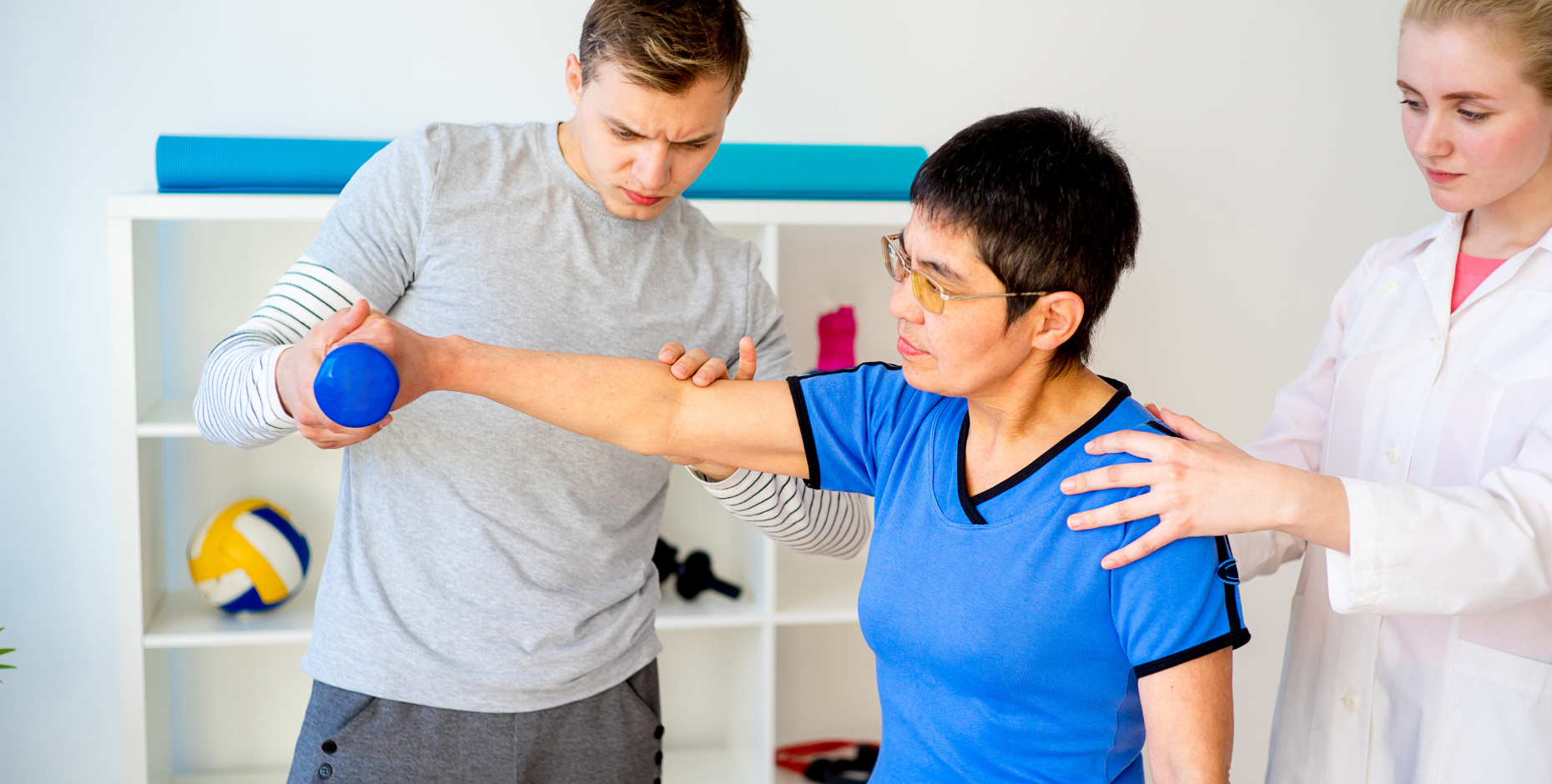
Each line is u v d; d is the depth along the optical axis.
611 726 1.42
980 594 0.95
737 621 2.10
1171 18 2.33
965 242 0.88
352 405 0.88
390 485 1.32
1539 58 1.14
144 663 1.95
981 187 0.86
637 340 1.38
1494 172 1.22
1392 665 1.37
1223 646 0.89
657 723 1.49
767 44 2.21
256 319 1.22
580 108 1.26
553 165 1.34
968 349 0.91
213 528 2.02
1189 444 0.98
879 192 2.08
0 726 2.20
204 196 1.85
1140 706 0.98
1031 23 2.29
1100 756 0.97
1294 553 1.54
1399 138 2.45
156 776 2.08
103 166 2.07
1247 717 2.61
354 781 1.31
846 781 2.29
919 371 0.96
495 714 1.33
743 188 2.03
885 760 1.05
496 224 1.31
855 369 1.14
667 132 1.20
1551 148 1.27
